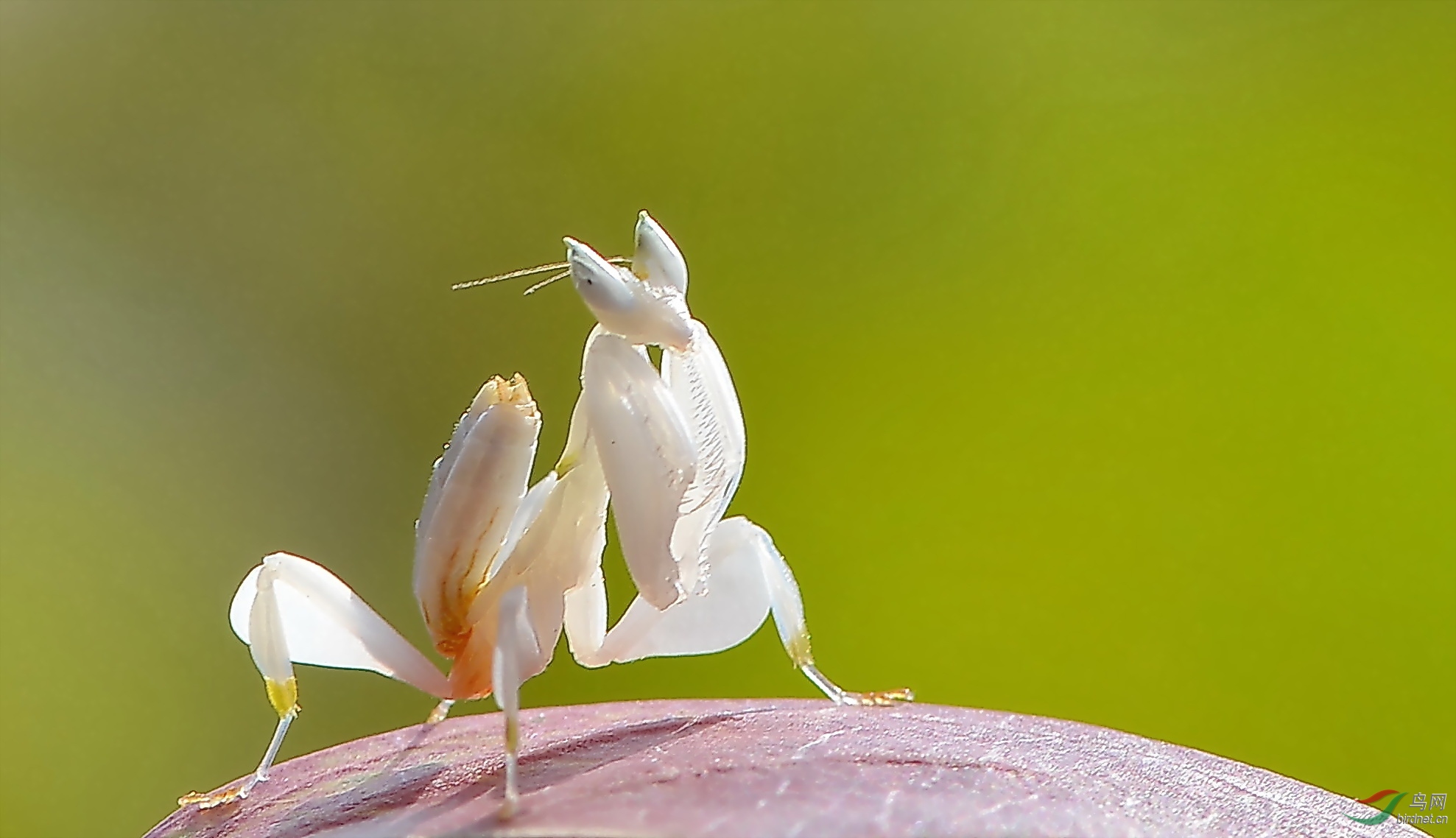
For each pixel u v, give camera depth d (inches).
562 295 9.0
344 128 9.3
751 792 6.5
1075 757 6.7
